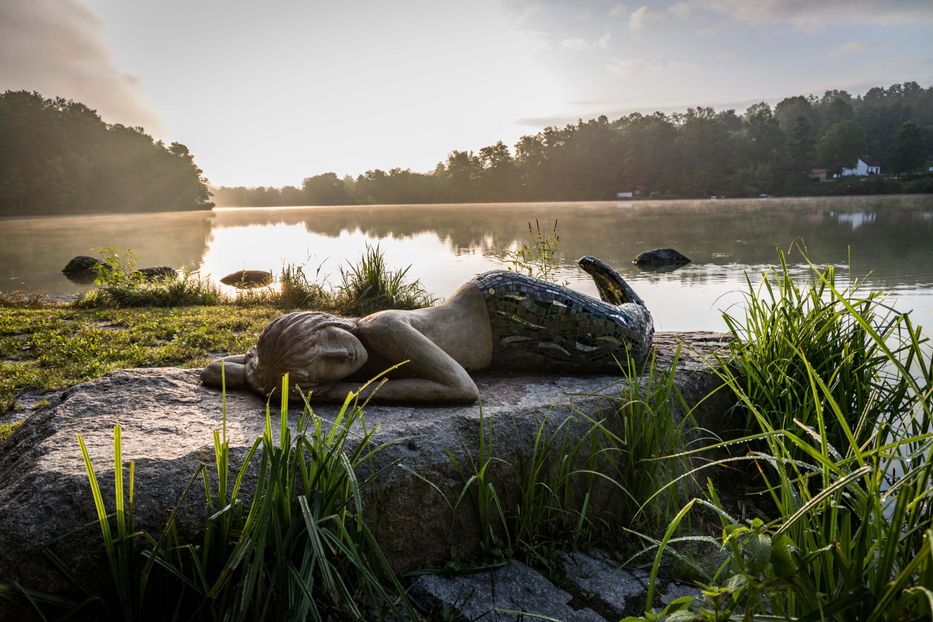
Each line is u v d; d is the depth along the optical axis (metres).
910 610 1.52
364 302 9.70
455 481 2.64
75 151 86.06
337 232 32.62
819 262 14.72
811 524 1.93
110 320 8.27
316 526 2.03
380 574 2.44
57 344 6.49
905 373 1.93
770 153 92.31
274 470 2.00
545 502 2.87
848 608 1.55
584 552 2.84
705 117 111.50
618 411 3.06
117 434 1.87
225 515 2.09
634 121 109.69
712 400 3.71
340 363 2.94
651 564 2.77
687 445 3.41
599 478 3.04
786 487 1.97
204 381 3.27
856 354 3.47
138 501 2.12
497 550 2.68
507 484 2.80
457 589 2.50
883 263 13.83
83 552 2.03
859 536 1.64
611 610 2.49
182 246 25.75
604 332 3.40
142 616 2.07
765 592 1.63
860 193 85.75
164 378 3.33
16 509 2.05
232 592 2.09
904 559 1.73
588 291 11.66
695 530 3.08
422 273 14.79
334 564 2.28
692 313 9.61
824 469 1.82
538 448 2.85
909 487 1.61
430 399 2.95
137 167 93.75
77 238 30.94
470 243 23.47
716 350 4.09
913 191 83.50
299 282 10.52
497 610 2.32
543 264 7.45
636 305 3.74
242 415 2.85
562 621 2.38
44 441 2.54
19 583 1.96
